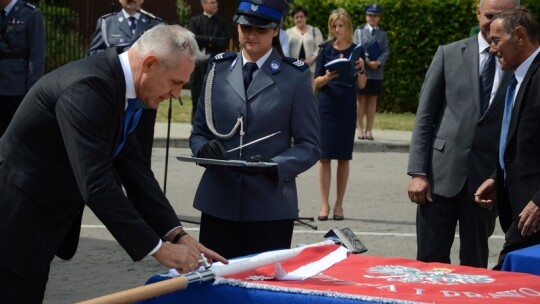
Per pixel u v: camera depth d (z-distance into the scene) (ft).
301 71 18.01
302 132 17.87
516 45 17.48
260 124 17.78
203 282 12.48
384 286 12.51
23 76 32.91
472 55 19.74
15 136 13.16
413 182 20.11
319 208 36.42
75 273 25.62
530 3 70.03
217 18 53.98
